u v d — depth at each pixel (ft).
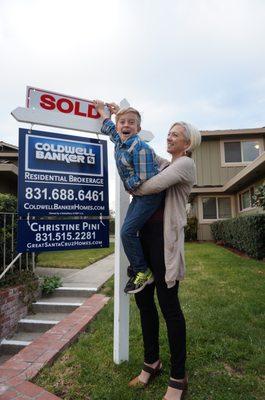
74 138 10.03
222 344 10.14
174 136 8.05
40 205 9.41
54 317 16.72
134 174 7.50
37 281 18.07
